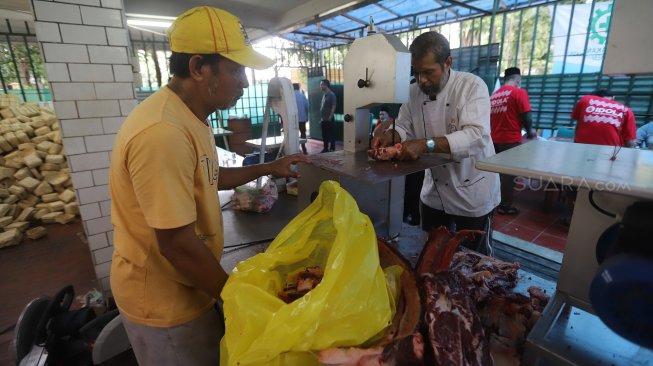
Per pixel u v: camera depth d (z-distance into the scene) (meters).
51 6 1.72
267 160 2.43
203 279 0.82
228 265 1.27
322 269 0.82
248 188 1.85
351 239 0.70
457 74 1.47
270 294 0.69
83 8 1.79
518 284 1.06
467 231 0.90
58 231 3.43
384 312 0.67
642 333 0.48
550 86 4.40
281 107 1.94
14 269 2.73
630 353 0.64
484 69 4.61
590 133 3.00
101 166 2.02
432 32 1.36
